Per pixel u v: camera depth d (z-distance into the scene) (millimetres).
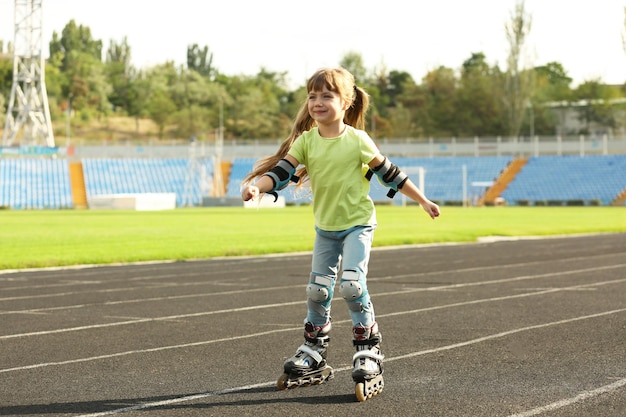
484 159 102500
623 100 142875
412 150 105375
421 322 13000
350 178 7723
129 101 164875
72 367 9531
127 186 98688
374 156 7711
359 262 7684
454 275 21422
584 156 99375
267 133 155500
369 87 156875
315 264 8031
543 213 69062
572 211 73875
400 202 93875
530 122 135500
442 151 104812
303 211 75750
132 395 8070
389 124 144000
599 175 96188
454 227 47188
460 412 7297
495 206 91000
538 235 41125
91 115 158250
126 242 34656
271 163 8070
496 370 9164
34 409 7547
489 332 11922
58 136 148375
